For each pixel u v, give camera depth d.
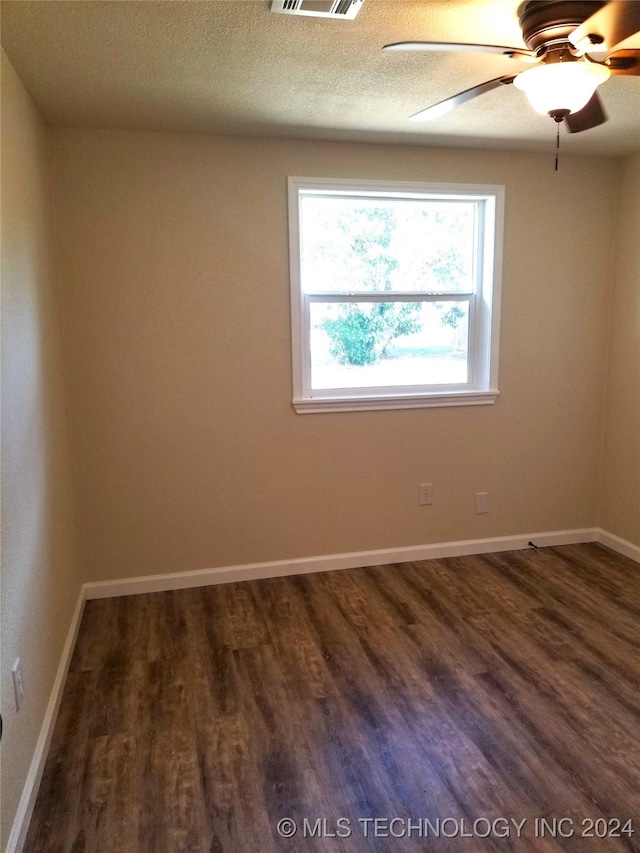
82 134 2.80
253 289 3.09
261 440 3.24
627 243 3.45
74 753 1.99
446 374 3.54
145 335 3.01
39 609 2.04
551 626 2.77
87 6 1.68
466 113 2.65
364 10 1.74
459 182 3.26
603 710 2.17
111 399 3.02
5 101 1.94
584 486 3.78
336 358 3.37
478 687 2.31
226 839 1.65
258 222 3.04
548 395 3.62
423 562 3.54
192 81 2.25
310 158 3.06
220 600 3.08
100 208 2.87
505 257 3.40
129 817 1.73
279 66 2.12
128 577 3.17
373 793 1.80
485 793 1.80
